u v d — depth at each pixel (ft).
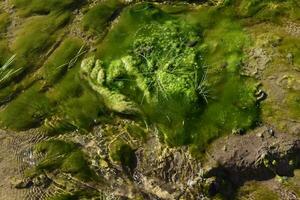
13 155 4.93
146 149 4.73
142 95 4.83
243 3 5.07
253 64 4.80
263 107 4.64
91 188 4.70
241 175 4.52
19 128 5.01
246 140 4.55
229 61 4.84
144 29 5.09
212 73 4.81
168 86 4.79
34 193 4.76
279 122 4.56
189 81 4.78
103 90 4.93
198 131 4.66
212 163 4.52
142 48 4.99
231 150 4.54
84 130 4.91
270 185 4.47
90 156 4.81
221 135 4.61
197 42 4.96
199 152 4.59
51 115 5.03
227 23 5.02
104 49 5.12
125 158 4.73
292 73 4.70
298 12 4.95
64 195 4.70
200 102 4.72
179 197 4.53
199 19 5.07
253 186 4.50
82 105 4.99
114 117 4.91
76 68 5.15
